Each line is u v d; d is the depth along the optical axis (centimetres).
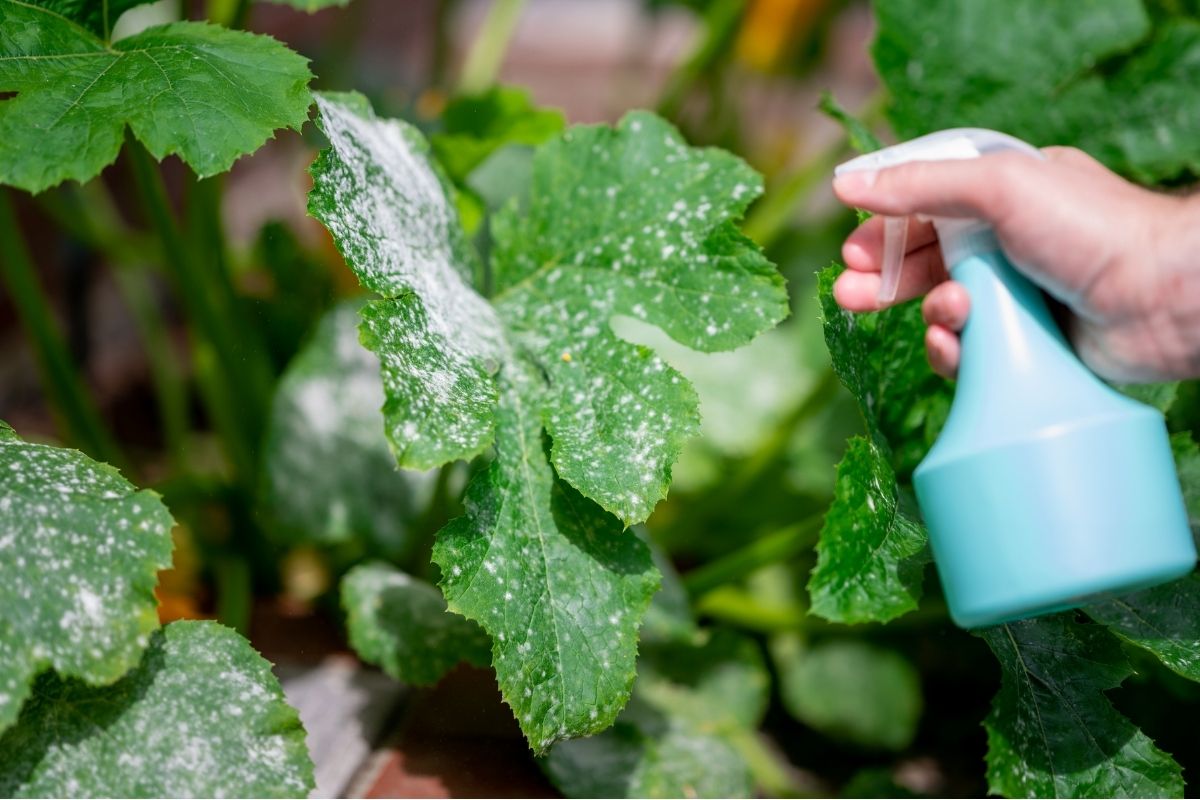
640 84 208
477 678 90
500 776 85
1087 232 68
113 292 160
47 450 72
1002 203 69
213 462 130
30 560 68
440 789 84
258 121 73
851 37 223
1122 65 92
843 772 99
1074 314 72
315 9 86
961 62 94
